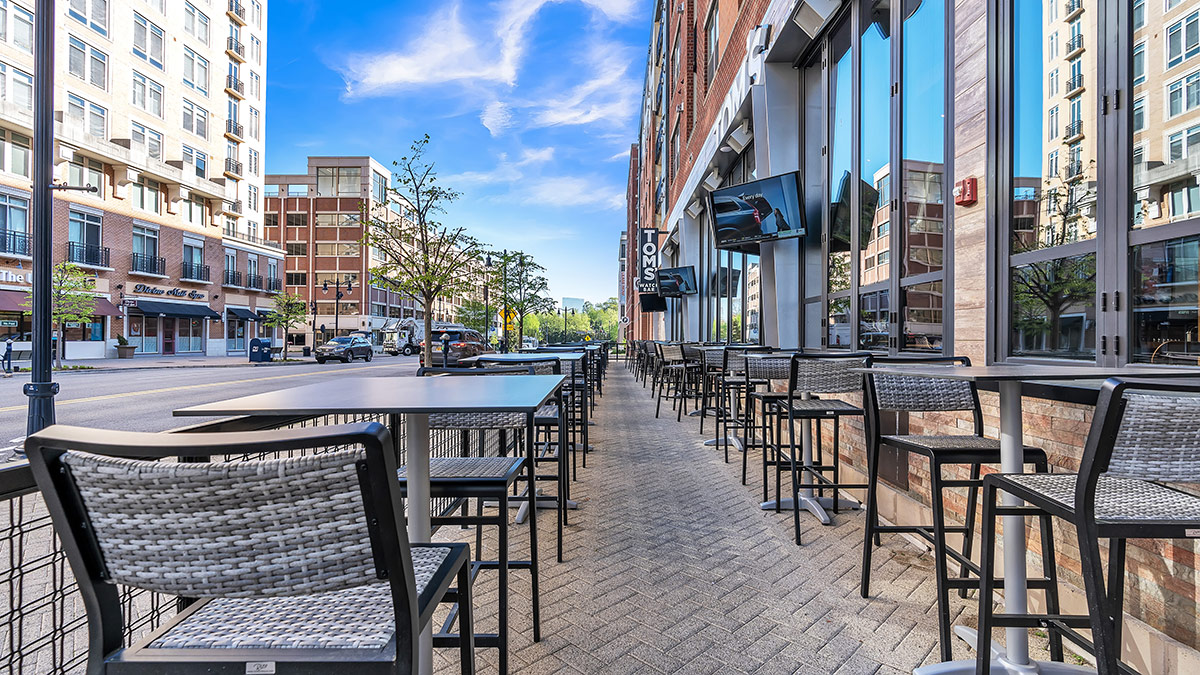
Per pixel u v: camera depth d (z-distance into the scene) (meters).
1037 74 2.95
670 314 22.16
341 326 58.34
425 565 1.45
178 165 32.56
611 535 3.71
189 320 35.00
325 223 59.19
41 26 6.47
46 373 6.51
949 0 3.74
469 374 3.18
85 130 27.17
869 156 5.34
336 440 0.96
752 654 2.29
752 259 10.43
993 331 3.23
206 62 35.62
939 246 3.91
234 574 1.02
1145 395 1.37
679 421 8.84
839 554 3.34
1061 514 1.52
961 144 3.55
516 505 4.41
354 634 1.18
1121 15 2.42
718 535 3.70
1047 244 2.87
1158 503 1.55
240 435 0.98
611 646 2.35
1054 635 2.13
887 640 2.39
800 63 7.46
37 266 6.44
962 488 3.22
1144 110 2.33
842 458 5.15
